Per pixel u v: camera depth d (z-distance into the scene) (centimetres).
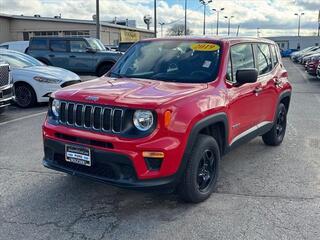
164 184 383
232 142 490
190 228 383
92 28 4322
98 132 392
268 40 647
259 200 448
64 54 1708
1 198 450
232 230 379
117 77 514
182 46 521
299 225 389
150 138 372
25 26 4309
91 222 395
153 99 388
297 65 3438
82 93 416
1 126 830
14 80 1063
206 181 446
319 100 1245
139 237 367
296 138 731
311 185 495
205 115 416
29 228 382
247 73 470
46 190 474
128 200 448
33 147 659
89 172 404
